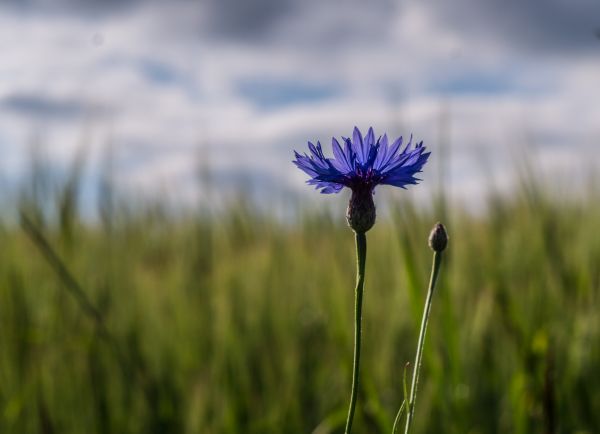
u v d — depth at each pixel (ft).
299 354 2.35
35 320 2.20
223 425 2.04
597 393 1.96
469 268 2.34
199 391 2.08
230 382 2.21
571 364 1.96
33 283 2.25
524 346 1.89
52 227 2.22
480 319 2.05
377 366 2.15
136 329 2.30
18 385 2.10
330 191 1.09
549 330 1.98
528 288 2.24
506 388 2.08
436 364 1.75
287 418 2.15
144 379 2.11
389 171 1.07
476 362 2.10
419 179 1.08
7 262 2.24
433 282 1.08
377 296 2.36
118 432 2.08
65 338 2.17
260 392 2.27
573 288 2.16
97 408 2.08
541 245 2.27
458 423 1.74
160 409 2.11
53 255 1.87
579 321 2.04
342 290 2.19
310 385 2.33
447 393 1.85
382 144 1.09
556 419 1.77
